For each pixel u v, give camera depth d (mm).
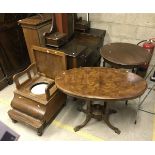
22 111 1964
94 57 2584
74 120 2104
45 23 2311
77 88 1567
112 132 1936
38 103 1854
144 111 2197
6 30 2475
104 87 1580
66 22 2305
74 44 2260
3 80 2615
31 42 2367
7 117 2156
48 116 1926
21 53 2832
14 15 2508
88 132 1946
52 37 2092
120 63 1919
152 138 1858
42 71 2207
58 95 2020
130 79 1689
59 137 1895
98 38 2594
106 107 1859
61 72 1831
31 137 1897
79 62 2096
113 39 2922
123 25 2719
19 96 1961
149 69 2887
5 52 2545
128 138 1866
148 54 2139
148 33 2639
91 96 1467
